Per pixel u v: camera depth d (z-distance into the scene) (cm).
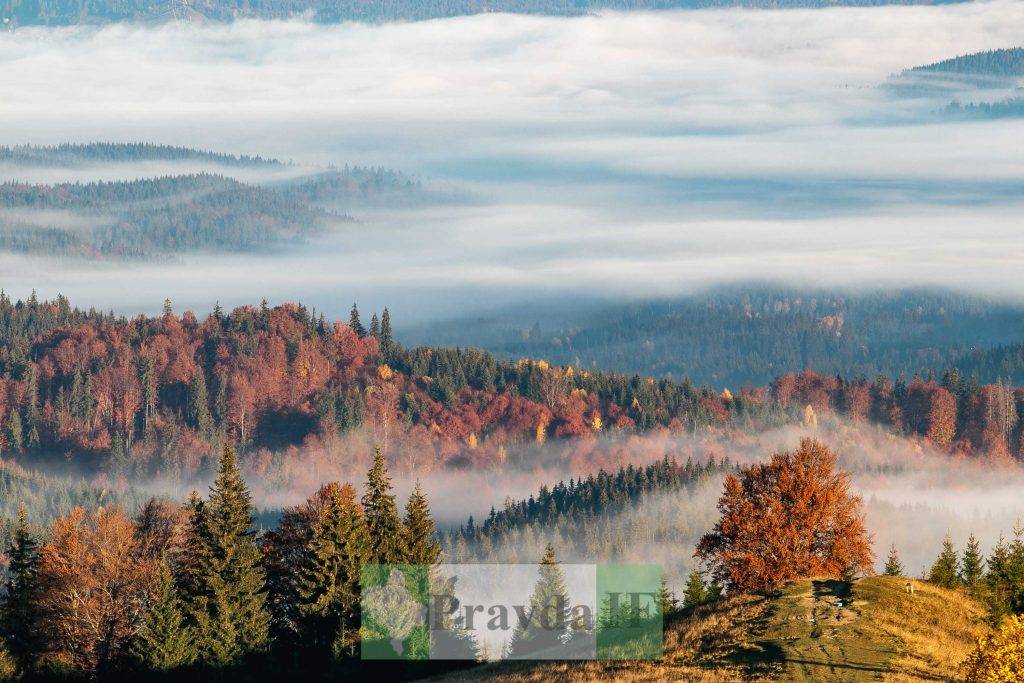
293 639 11062
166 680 10675
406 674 10888
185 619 11088
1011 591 10238
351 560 11056
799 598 9819
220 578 11062
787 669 8162
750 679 8081
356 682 10756
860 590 9881
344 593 10919
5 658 11012
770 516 10925
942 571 10681
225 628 10888
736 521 11081
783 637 8906
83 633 11331
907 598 9556
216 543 11350
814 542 11069
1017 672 7400
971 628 9025
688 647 9169
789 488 11175
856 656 8319
